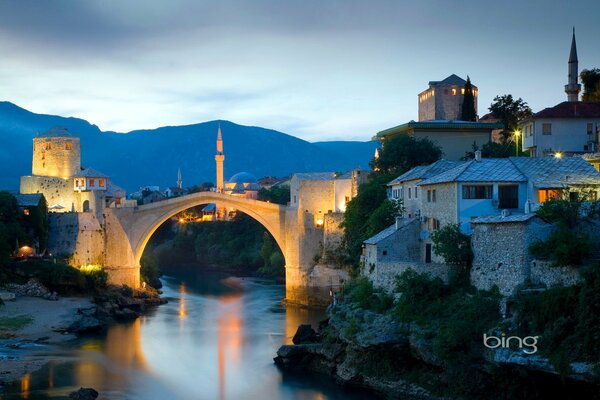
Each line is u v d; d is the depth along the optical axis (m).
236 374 80.56
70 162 155.88
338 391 72.19
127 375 80.62
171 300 142.75
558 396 58.97
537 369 56.84
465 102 139.75
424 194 87.19
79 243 130.50
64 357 88.25
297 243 134.62
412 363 70.44
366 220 111.75
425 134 124.62
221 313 124.25
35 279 118.19
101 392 74.00
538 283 63.53
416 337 67.94
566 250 59.91
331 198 135.00
